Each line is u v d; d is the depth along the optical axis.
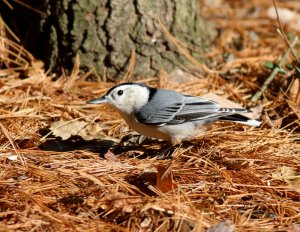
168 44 12.36
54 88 11.78
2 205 7.62
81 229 7.21
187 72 12.51
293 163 9.22
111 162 9.06
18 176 8.44
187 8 12.65
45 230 7.19
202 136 10.16
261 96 11.78
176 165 9.07
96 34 12.05
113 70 12.25
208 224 7.41
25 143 9.59
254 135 10.12
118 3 11.93
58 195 8.00
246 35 14.73
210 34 14.26
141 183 8.38
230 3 16.97
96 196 7.92
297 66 11.95
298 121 10.52
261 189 8.43
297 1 17.25
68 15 12.04
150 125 9.71
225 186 8.41
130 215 7.49
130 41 12.16
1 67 12.46
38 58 12.62
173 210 7.54
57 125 10.29
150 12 12.12
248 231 7.42
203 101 9.77
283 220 7.73
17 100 10.99
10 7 12.26
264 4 16.94
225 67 13.01
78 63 12.20
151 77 12.38
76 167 8.84
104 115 11.05
